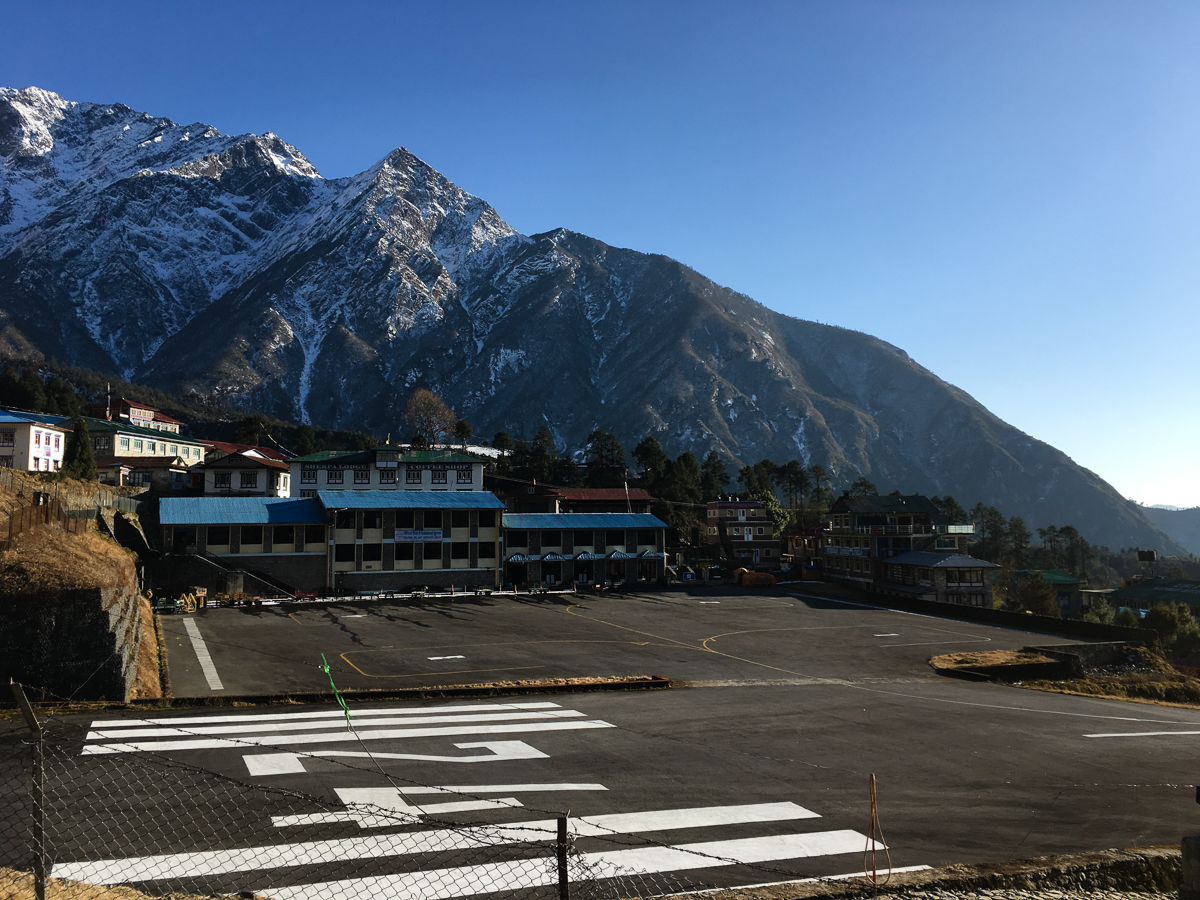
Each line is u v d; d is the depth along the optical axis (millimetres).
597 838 12570
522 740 18922
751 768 17422
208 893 9906
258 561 58719
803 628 48219
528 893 10422
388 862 11125
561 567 69125
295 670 29375
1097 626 50906
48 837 11297
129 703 20906
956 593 77750
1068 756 20594
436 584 63188
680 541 96500
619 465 130625
